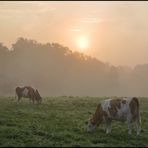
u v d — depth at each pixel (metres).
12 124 25.83
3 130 23.25
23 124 25.81
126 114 23.44
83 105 37.84
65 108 35.75
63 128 24.88
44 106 36.84
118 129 25.20
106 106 23.89
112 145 20.08
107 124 23.98
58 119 28.66
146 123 28.55
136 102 23.53
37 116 29.66
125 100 23.58
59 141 21.02
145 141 21.89
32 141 20.73
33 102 38.88
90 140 21.42
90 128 24.11
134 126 25.73
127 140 21.78
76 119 28.95
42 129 24.23
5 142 20.44
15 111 32.12
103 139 21.64
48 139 21.44
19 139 21.28
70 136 22.27
